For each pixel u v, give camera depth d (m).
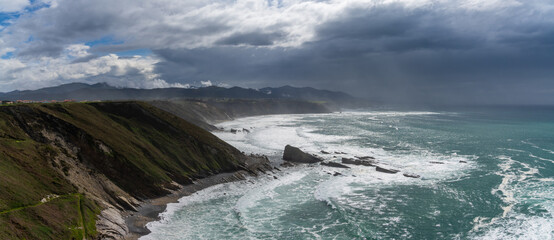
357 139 108.75
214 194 50.84
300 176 62.03
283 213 42.84
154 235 35.69
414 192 50.88
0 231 26.52
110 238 33.38
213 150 67.00
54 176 39.16
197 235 36.00
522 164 67.56
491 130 133.25
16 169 36.25
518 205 43.66
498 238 34.56
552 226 36.81
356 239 35.12
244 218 40.91
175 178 54.31
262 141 105.19
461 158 75.38
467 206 44.12
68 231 31.09
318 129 142.75
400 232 36.72
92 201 38.22
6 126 45.94
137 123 67.62
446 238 35.09
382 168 64.06
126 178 48.06
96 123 58.16
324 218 41.03
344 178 60.06
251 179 59.72
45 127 49.78
